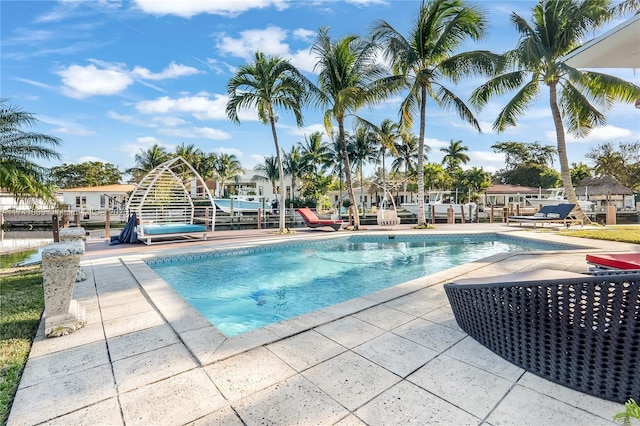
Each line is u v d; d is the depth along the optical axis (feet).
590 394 5.44
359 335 8.21
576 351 5.53
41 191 40.60
